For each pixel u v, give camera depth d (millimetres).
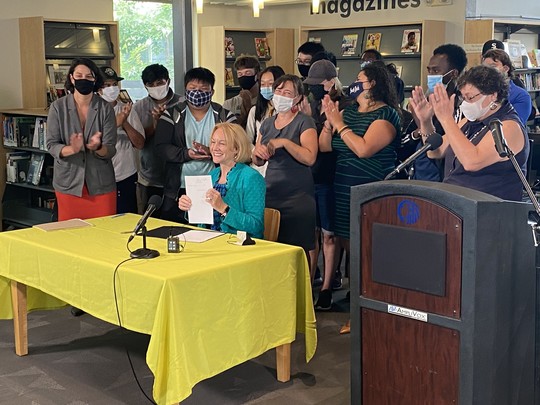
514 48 8594
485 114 3221
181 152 4879
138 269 3193
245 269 3344
